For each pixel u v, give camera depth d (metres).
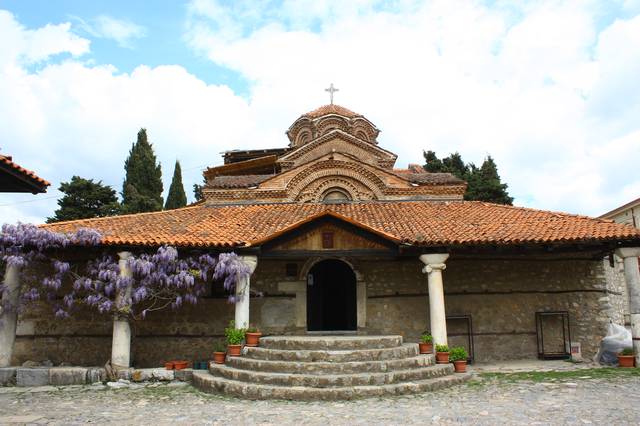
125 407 8.84
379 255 12.98
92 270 12.45
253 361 10.79
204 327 14.21
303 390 9.30
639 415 7.32
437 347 11.91
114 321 12.16
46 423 7.62
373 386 9.55
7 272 12.66
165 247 12.13
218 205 18.70
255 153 26.72
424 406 8.41
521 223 13.88
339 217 12.91
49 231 11.90
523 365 13.21
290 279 14.98
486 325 14.41
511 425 6.91
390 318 14.64
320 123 24.19
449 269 14.77
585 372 11.64
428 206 17.25
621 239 12.15
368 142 22.73
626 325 17.72
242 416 7.98
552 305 14.52
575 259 14.80
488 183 32.41
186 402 9.27
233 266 12.18
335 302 16.38
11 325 12.42
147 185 37.72
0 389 10.97
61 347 13.76
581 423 6.90
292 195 18.86
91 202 31.53
